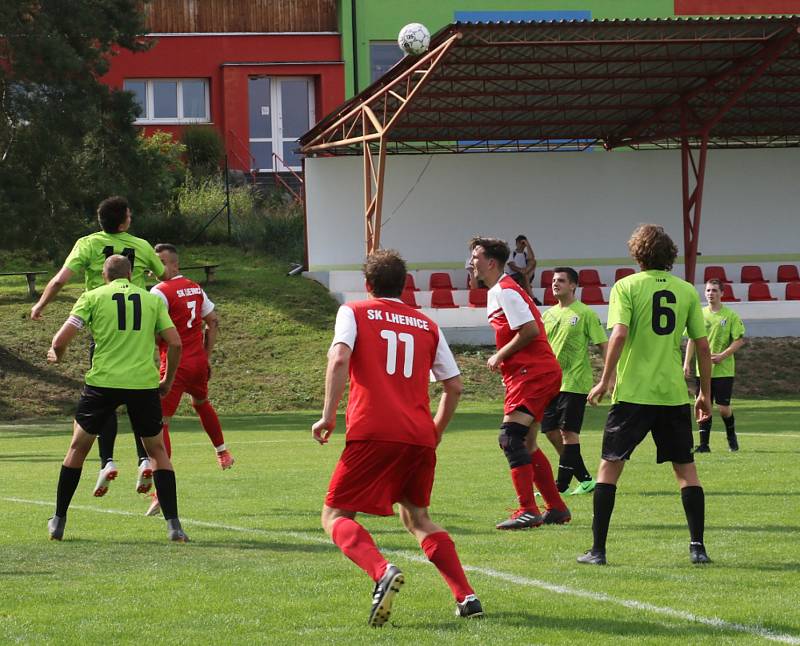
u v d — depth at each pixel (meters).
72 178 65.62
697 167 80.56
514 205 79.12
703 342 15.74
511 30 54.28
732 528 18.34
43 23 63.62
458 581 12.27
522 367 19.30
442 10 94.69
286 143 95.69
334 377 12.16
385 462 12.16
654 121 76.25
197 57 93.38
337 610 12.68
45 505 22.84
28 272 71.56
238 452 36.31
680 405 15.36
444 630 11.67
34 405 57.38
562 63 61.88
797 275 79.56
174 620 12.22
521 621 12.03
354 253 77.31
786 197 81.31
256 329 67.31
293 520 20.16
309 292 73.44
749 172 81.00
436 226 78.38
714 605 12.73
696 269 79.75
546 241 79.44
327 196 77.12
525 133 79.81
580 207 79.75
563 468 23.78
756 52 62.38
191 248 82.00
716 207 80.69
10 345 63.34
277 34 94.06
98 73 67.19
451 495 23.55
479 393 59.62
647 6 96.12
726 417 32.09
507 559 15.78
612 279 79.81
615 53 61.97
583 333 23.67
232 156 93.50
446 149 79.94
